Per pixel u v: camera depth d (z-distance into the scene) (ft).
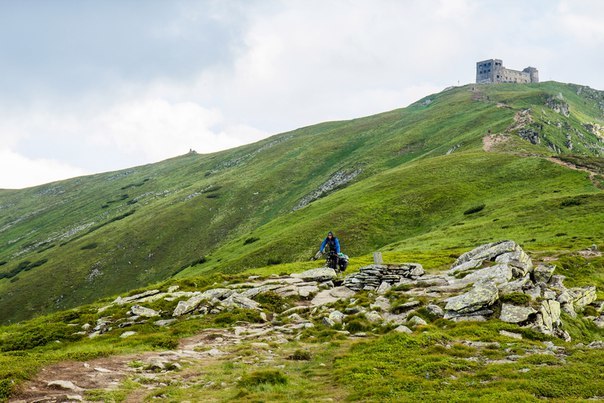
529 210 326.85
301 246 406.62
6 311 581.12
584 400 41.11
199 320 105.09
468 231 316.60
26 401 44.39
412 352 64.34
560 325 93.30
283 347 77.97
